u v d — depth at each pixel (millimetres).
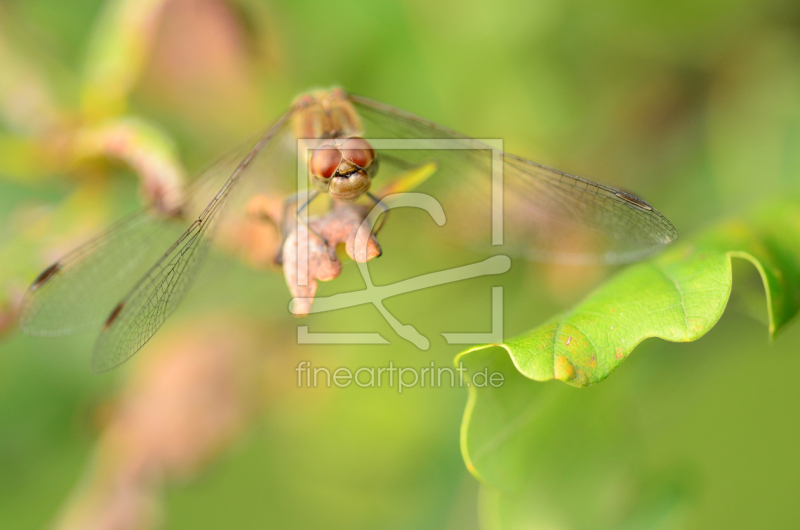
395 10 353
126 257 340
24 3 356
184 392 354
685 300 324
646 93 355
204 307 361
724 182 351
